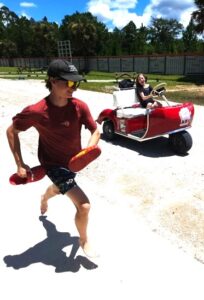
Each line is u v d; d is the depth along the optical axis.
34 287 3.22
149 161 6.50
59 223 4.26
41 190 5.16
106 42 60.09
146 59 39.28
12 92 18.95
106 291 3.16
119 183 5.43
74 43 56.31
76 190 3.28
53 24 70.44
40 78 32.66
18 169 3.22
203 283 3.24
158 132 6.87
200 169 6.01
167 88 22.73
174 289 3.17
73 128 3.19
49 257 3.63
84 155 3.06
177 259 3.54
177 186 5.26
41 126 3.12
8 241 3.92
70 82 2.93
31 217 4.41
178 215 4.36
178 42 70.69
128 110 7.45
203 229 4.05
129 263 3.51
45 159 3.37
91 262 3.54
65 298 3.09
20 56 81.31
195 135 8.34
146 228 4.10
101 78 32.41
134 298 3.08
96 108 12.85
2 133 8.61
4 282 3.29
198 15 31.47
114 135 7.98
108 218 4.32
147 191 5.10
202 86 24.22
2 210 4.60
